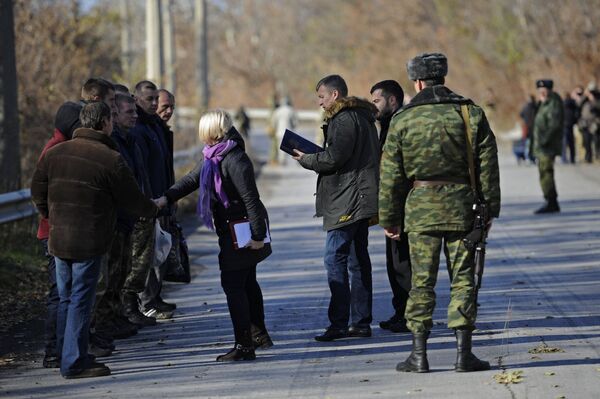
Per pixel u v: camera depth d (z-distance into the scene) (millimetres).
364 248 14438
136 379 12492
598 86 60438
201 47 58844
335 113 14117
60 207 12375
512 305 16031
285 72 131000
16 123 23672
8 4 23531
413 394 11398
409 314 12219
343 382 12062
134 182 12516
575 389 11359
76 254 12328
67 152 12453
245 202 12984
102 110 12570
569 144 44906
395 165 12055
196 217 29406
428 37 86875
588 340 13641
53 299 13266
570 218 26344
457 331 12203
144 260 15203
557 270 19031
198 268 20672
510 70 69938
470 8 77750
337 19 114188
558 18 63656
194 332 15031
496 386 11578
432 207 11805
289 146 14320
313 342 14172
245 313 13227
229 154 13023
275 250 22578
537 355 12938
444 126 11781
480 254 11945
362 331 14367
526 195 32375
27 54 33000
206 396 11672
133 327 14914
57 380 12547
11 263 19391
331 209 14141
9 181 23469
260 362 13156
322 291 17766
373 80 90625
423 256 11992
